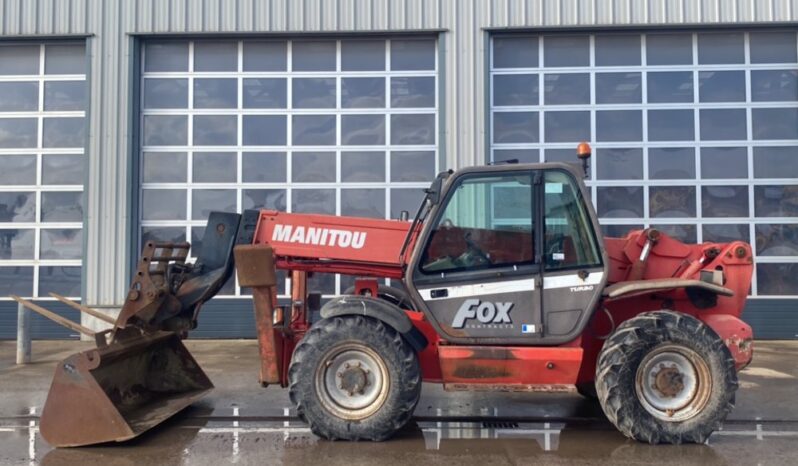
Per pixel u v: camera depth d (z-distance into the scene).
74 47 11.02
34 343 10.38
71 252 10.84
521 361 4.95
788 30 10.66
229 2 10.72
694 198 10.63
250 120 10.88
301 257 5.43
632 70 10.80
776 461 4.46
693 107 10.72
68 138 10.96
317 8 10.72
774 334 10.36
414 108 10.84
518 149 10.81
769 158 10.62
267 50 10.93
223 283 5.55
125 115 10.69
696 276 5.41
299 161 10.84
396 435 5.13
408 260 5.25
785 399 6.39
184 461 4.48
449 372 5.01
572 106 10.81
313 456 4.58
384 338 4.85
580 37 10.84
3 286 10.86
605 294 5.05
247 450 4.73
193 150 10.86
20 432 5.28
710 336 4.83
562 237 5.06
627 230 10.67
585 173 5.21
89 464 4.43
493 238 5.10
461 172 5.12
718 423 4.78
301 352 4.90
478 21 10.67
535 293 5.01
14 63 11.07
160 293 5.28
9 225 10.90
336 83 10.89
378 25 10.68
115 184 10.63
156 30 10.72
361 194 10.79
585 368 5.33
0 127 10.98
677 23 10.54
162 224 10.78
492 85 10.84
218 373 7.77
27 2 10.80
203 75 10.91
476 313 5.02
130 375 5.57
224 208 10.81
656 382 4.84
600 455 4.61
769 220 10.53
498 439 5.03
